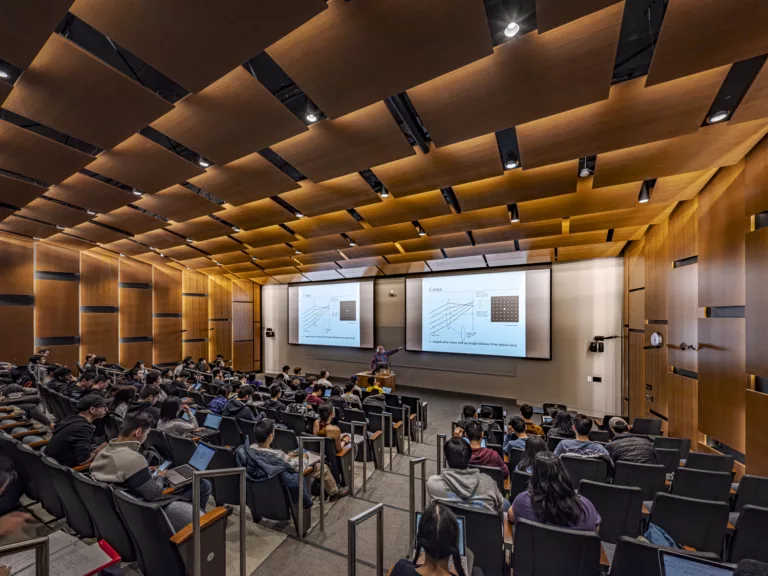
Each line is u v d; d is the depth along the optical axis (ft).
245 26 8.21
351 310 38.52
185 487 8.36
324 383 21.99
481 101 10.48
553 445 13.56
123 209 22.21
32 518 9.01
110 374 24.95
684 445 13.82
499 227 22.93
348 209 21.47
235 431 13.46
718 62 8.55
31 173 15.71
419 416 19.99
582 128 11.68
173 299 38.37
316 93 10.25
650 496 9.55
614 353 25.67
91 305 32.50
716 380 14.64
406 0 7.61
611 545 7.78
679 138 12.26
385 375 31.01
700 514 6.89
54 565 5.20
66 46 9.25
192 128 12.25
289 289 43.75
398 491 12.28
